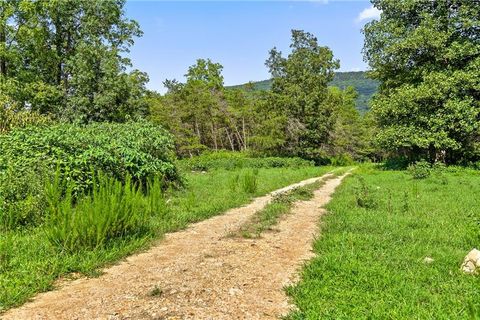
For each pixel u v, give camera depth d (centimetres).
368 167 3597
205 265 637
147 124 1644
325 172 3228
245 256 693
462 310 436
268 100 5109
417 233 840
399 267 616
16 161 991
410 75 3228
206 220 1023
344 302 468
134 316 449
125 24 3200
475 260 613
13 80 2553
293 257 695
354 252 678
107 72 2736
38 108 2670
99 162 1124
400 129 2959
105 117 2755
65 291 528
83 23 2972
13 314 456
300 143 4984
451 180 2006
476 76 2706
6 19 2692
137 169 1270
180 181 1540
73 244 661
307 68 5166
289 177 2364
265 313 463
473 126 2678
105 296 508
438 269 613
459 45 2816
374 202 1212
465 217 1000
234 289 534
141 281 562
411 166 2500
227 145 6619
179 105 5397
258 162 3947
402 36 3172
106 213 707
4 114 1529
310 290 518
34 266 589
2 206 837
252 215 1086
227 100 6044
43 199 870
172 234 864
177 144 5066
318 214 1125
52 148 1064
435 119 2797
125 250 693
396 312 430
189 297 504
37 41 2780
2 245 627
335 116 5150
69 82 2791
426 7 3109
